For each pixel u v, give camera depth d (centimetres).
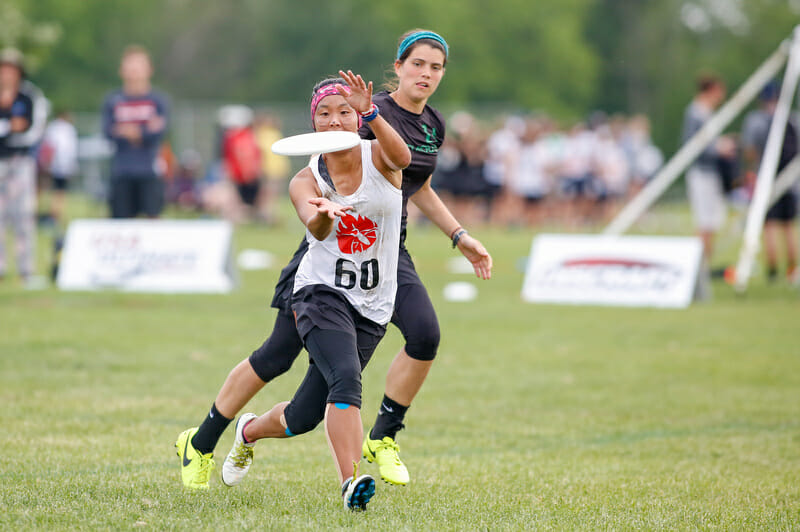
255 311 4119
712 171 5222
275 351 1659
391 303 1656
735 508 1694
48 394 2541
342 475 1530
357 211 1580
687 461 2072
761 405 2642
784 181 5216
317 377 1612
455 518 1578
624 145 10969
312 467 1952
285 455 2062
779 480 1919
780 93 5266
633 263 4684
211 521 1507
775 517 1641
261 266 5934
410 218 10219
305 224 1503
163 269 4734
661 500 1741
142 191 4938
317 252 1605
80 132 13475
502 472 1944
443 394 2719
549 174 10381
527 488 1816
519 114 11419
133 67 4862
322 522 1509
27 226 4675
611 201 10469
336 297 1591
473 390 2773
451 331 3772
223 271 4738
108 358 3045
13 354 3050
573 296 4703
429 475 1906
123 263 4741
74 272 4722
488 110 15775
